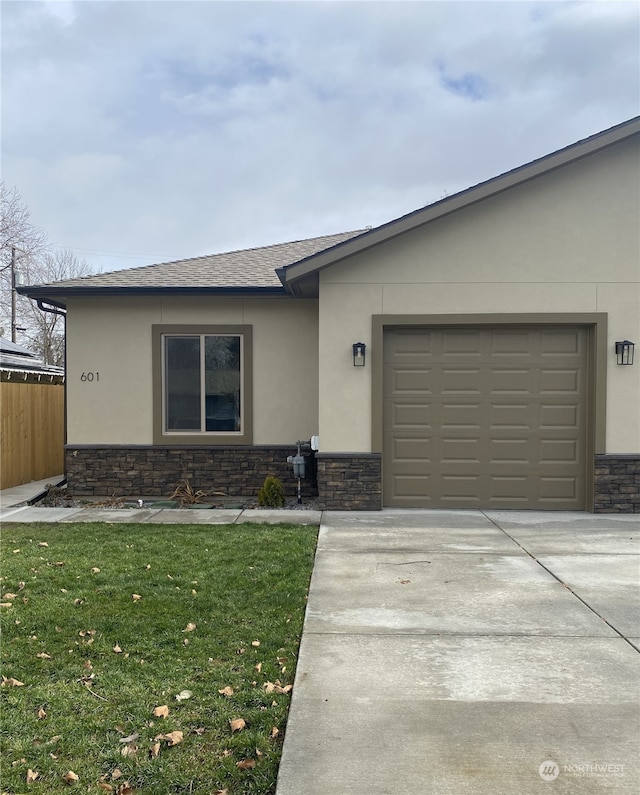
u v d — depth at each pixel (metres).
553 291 8.74
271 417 10.37
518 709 3.33
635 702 3.40
